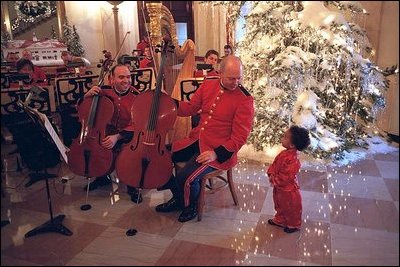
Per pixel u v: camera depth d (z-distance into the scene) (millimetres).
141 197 3051
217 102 2695
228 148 2602
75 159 2879
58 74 3297
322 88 3492
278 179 2484
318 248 2277
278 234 2480
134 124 2691
